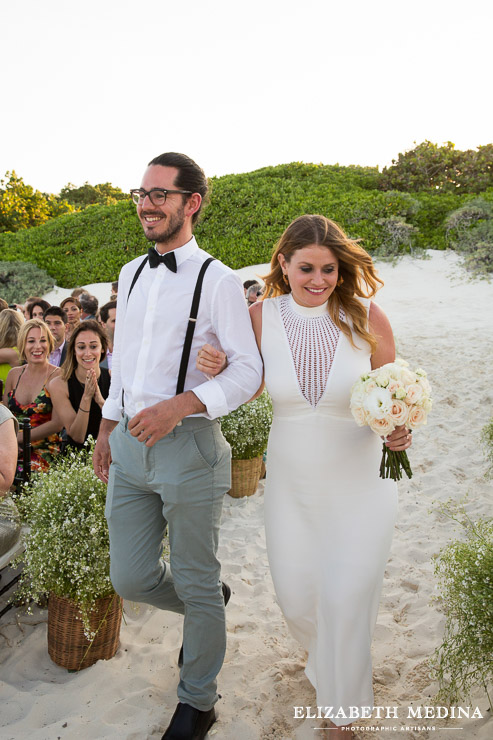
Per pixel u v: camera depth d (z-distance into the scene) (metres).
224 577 3.61
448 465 5.22
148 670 2.77
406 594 3.33
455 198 17.09
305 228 2.22
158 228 2.25
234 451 4.53
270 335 2.39
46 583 2.72
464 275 13.10
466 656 2.28
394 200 15.73
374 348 2.38
